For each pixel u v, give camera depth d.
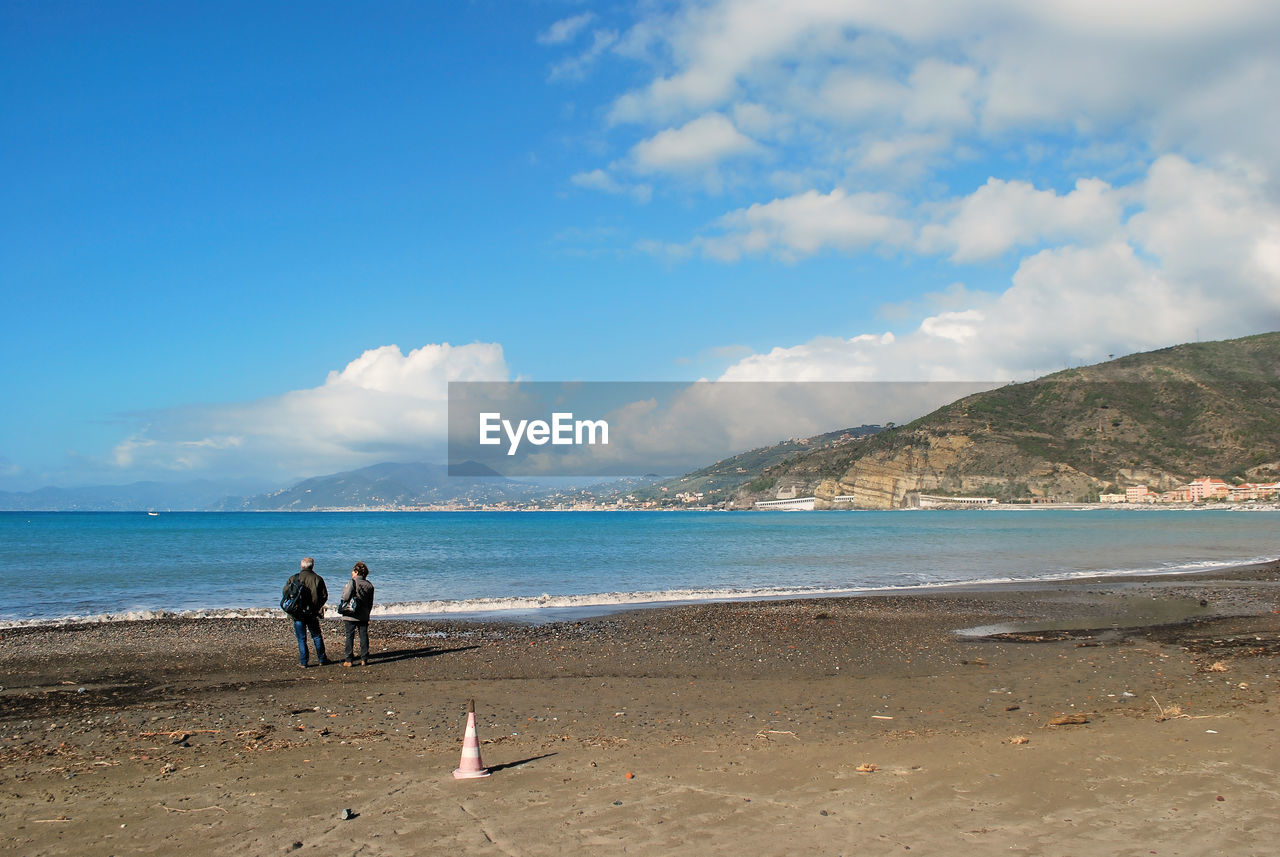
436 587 29.81
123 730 9.71
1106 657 14.57
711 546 58.03
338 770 7.73
